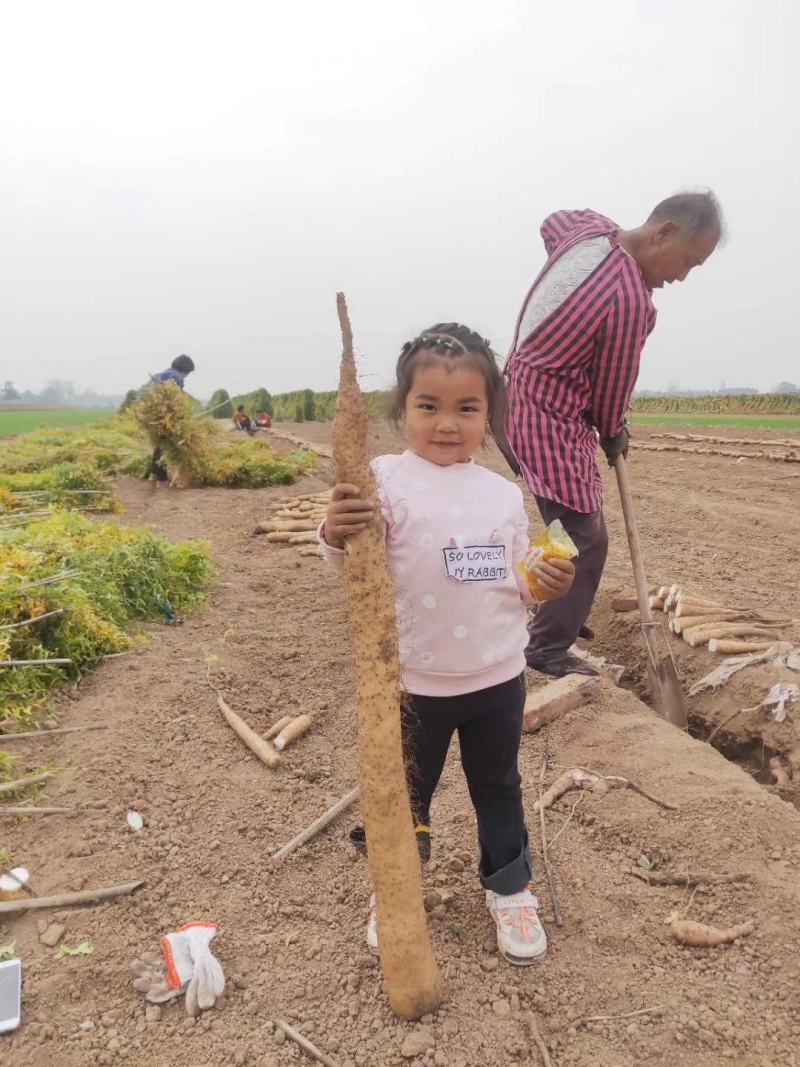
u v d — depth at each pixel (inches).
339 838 130.9
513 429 176.4
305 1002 96.6
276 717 175.2
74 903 113.0
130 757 151.4
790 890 114.7
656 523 404.2
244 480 564.4
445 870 121.1
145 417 536.7
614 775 147.4
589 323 165.8
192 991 96.6
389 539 93.4
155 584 239.8
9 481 460.8
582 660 197.9
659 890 117.5
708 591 269.9
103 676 188.7
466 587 92.5
